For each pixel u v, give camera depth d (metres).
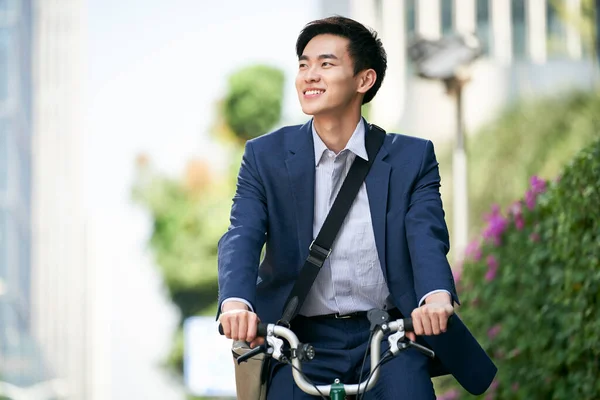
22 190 59.72
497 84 38.19
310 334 5.06
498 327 9.78
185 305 48.38
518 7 39.41
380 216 4.98
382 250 4.98
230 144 52.22
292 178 5.05
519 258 9.42
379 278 5.03
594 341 7.55
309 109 5.07
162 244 49.44
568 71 37.41
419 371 4.82
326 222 4.96
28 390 53.75
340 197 5.00
